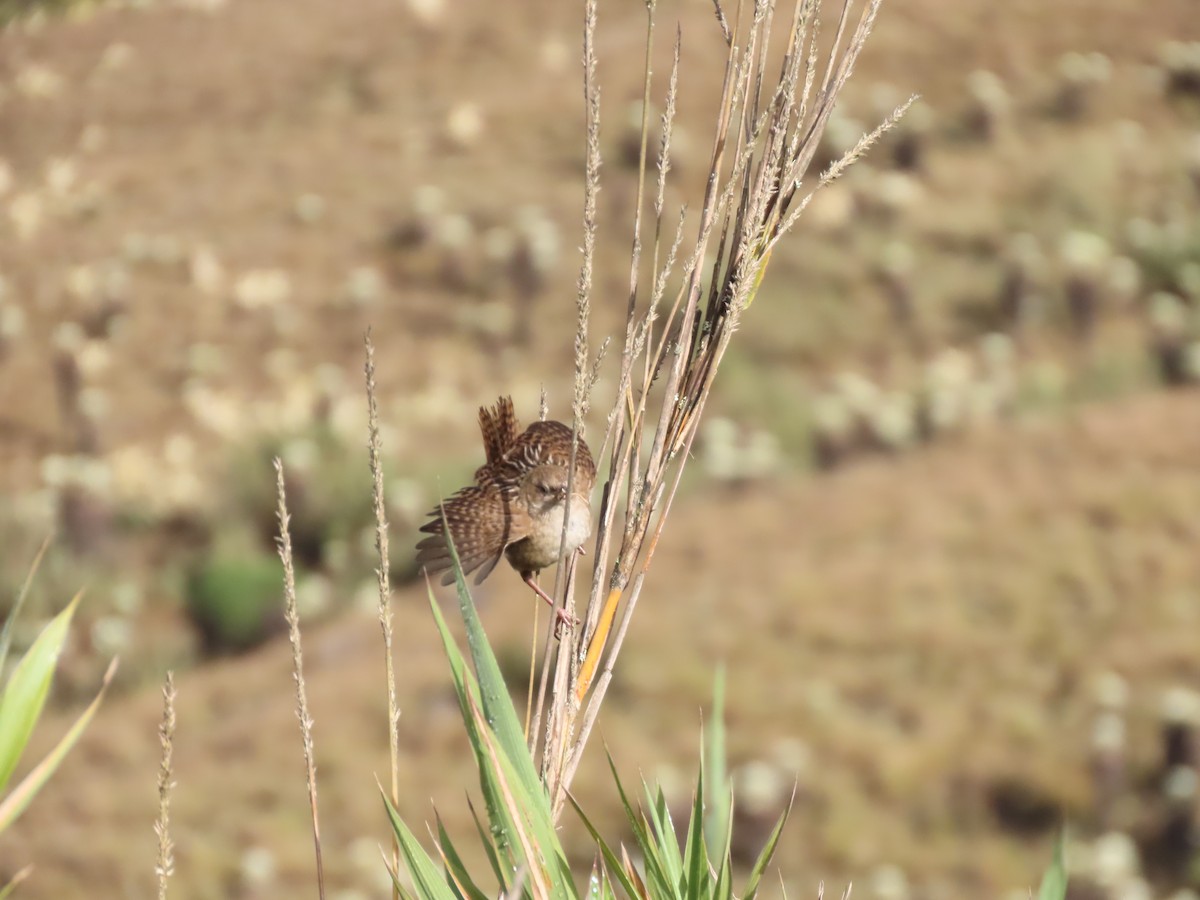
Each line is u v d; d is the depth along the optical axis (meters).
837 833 19.17
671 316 3.80
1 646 3.69
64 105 56.53
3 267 44.34
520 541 5.00
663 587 26.52
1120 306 40.53
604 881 3.76
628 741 21.27
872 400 35.94
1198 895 18.08
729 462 33.34
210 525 32.75
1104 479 29.03
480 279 41.94
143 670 29.22
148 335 40.38
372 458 3.08
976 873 18.34
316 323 40.97
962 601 24.86
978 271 41.78
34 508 32.44
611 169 45.06
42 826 21.52
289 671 26.75
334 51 57.75
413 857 3.34
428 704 23.48
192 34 61.25
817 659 23.42
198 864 19.81
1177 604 24.03
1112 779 19.91
